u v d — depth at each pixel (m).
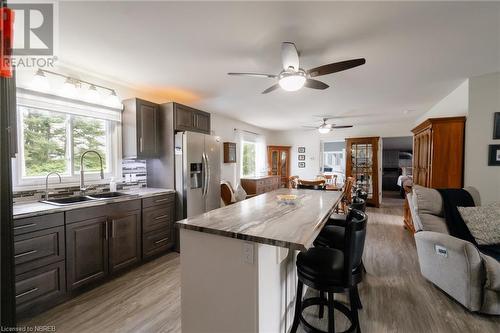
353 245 1.30
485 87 2.82
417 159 4.07
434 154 3.16
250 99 3.89
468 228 2.26
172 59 2.37
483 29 1.83
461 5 1.55
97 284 2.32
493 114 2.79
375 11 1.61
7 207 0.91
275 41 2.02
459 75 2.81
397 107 4.42
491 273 1.77
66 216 2.00
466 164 2.95
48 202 2.22
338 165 7.58
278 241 1.14
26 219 1.76
